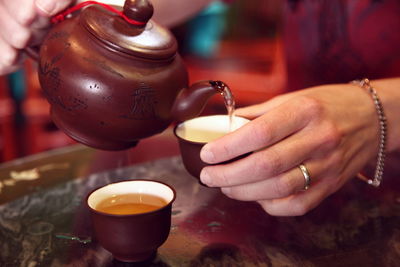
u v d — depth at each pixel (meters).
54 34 0.34
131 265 0.32
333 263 0.32
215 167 0.34
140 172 0.45
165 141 0.51
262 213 0.38
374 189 0.42
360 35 0.51
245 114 0.39
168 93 0.33
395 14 0.49
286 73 0.59
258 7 1.05
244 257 0.33
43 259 0.33
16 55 0.38
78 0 0.37
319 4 0.52
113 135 0.33
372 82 0.42
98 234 0.32
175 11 0.52
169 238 0.35
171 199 0.33
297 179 0.35
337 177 0.37
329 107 0.37
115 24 0.32
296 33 0.56
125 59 0.32
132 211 0.34
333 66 0.53
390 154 0.47
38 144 0.89
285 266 0.32
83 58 0.32
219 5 1.05
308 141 0.34
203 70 0.98
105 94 0.32
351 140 0.38
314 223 0.37
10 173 0.45
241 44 1.08
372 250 0.34
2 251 0.34
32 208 0.39
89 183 0.43
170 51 0.33
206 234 0.36
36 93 0.86
